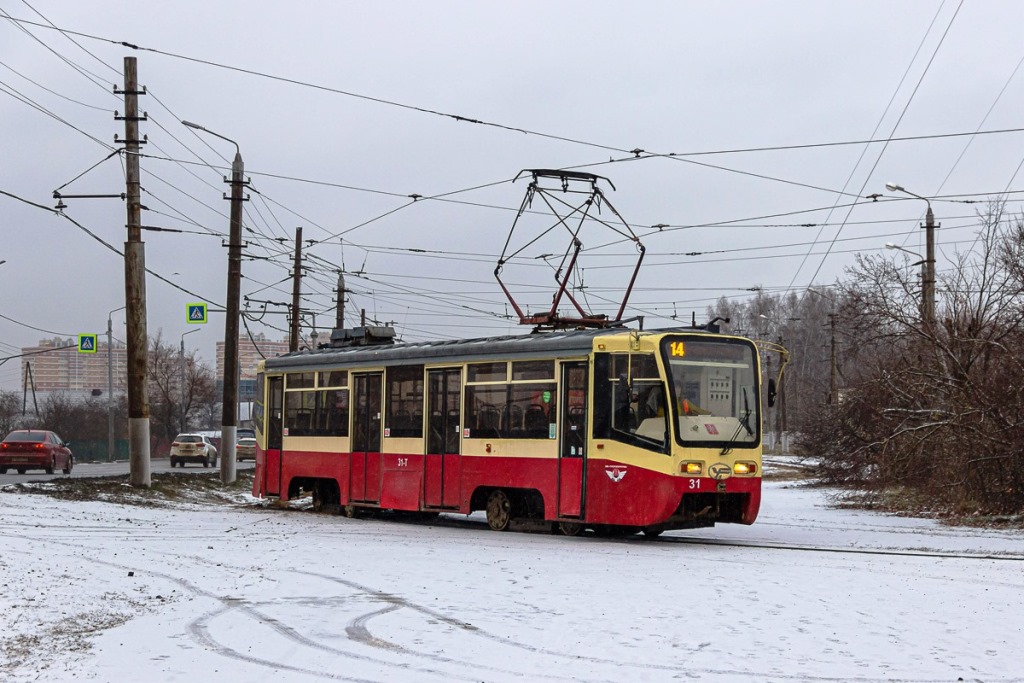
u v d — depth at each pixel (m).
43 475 38.78
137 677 8.30
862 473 29.36
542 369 19.45
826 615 11.19
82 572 13.61
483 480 20.34
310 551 16.62
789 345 91.88
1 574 12.97
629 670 8.75
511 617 11.07
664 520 17.62
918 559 15.52
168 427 81.94
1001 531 20.02
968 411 22.77
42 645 9.38
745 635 10.16
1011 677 8.56
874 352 31.30
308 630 10.35
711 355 18.34
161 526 20.14
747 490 18.27
